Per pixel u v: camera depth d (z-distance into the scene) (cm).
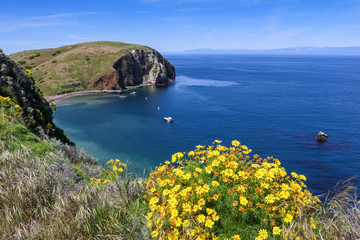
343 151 4953
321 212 467
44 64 13575
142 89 13325
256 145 5338
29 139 938
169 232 434
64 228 485
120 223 479
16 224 514
